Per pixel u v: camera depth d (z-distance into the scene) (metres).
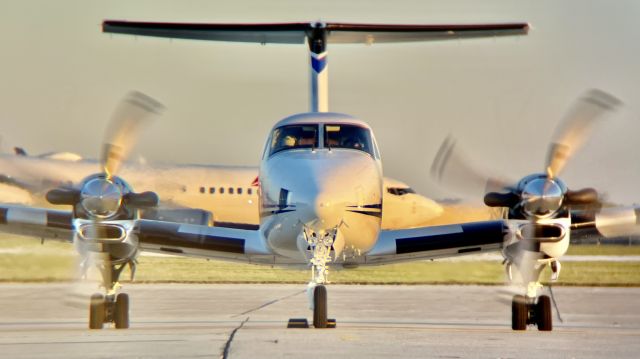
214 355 35.44
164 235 50.69
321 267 47.28
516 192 49.25
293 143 50.22
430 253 52.16
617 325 54.72
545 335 43.91
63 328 51.00
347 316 59.44
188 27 61.28
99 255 49.72
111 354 36.03
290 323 52.59
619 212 50.16
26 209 51.06
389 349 37.22
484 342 40.06
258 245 51.88
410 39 64.06
